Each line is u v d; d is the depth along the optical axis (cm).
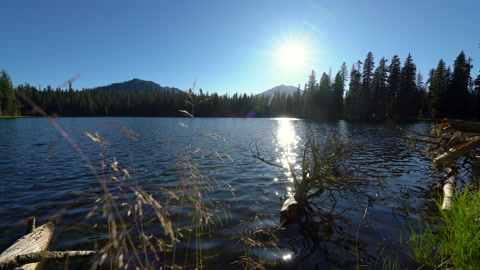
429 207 557
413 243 405
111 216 170
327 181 625
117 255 173
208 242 414
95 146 1655
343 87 6744
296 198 593
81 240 415
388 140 1991
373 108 5725
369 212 540
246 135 2539
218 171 935
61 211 541
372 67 5991
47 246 395
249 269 345
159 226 459
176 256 370
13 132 2748
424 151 922
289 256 379
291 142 1888
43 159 1188
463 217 376
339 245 409
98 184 758
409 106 5328
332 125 3975
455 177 689
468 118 4538
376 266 350
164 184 751
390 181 788
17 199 625
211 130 3206
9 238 428
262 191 691
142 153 1373
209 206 571
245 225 477
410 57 5278
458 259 322
